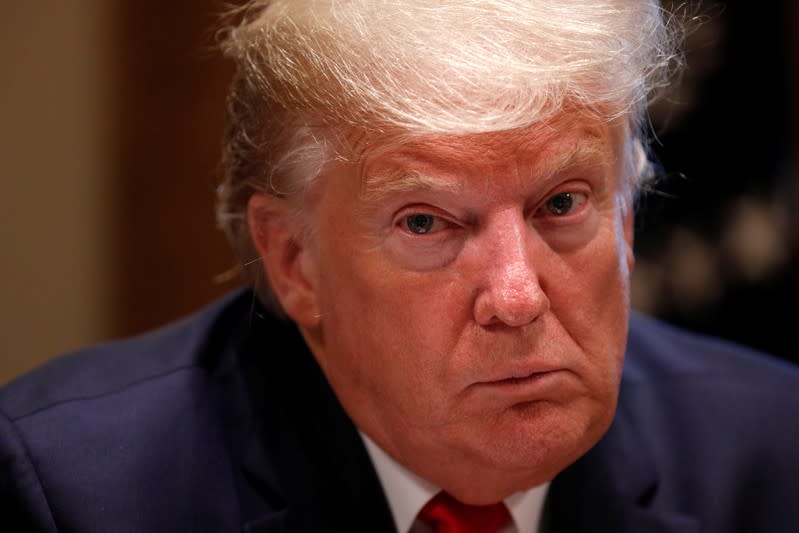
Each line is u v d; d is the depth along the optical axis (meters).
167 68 4.65
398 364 2.14
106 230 4.77
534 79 1.92
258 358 2.70
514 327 2.05
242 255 2.64
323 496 2.50
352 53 2.04
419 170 1.98
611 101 2.08
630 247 2.37
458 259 2.05
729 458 2.70
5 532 2.33
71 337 4.81
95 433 2.45
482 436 2.12
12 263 4.77
